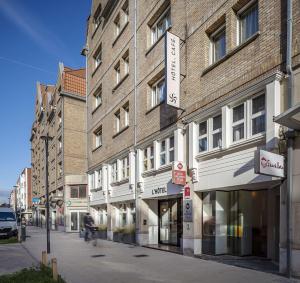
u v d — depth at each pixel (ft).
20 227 71.10
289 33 29.45
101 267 35.14
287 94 29.60
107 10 78.69
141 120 58.90
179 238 51.08
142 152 58.70
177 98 44.57
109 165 74.38
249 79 34.09
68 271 33.09
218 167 37.86
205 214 41.29
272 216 36.81
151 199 57.26
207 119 40.70
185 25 46.50
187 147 43.78
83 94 131.23
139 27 61.72
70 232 112.98
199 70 42.65
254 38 33.96
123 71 69.26
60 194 131.13
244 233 39.47
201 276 29.12
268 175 28.40
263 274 29.12
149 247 52.29
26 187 311.68
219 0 39.91
